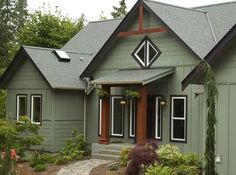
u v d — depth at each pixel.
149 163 14.52
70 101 23.97
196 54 18.97
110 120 23.02
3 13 45.50
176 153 16.12
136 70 21.80
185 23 21.02
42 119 23.80
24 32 40.22
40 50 25.11
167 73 20.12
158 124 21.03
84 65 25.45
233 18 21.59
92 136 24.11
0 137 16.78
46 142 23.45
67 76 23.98
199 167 15.53
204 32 20.98
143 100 20.03
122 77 20.73
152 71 20.75
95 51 26.69
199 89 19.02
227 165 14.37
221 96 14.49
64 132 23.70
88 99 24.48
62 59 24.97
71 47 28.45
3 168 11.62
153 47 21.25
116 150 20.61
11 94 25.92
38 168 17.45
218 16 22.36
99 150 21.27
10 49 40.50
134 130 22.03
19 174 16.47
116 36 22.25
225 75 14.39
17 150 18.66
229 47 14.27
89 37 28.53
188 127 19.72
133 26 22.00
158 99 21.00
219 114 14.55
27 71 24.89
